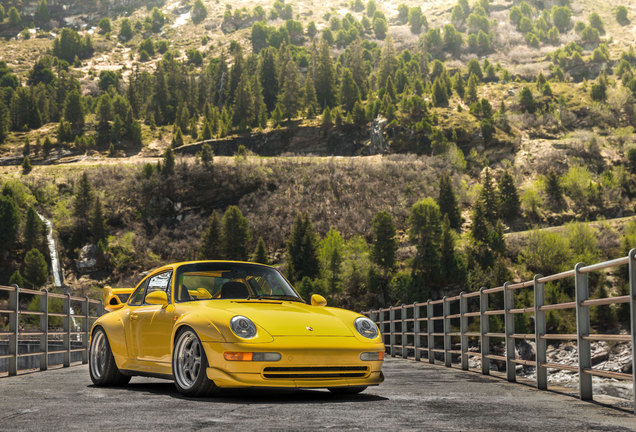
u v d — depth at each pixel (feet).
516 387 23.54
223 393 19.90
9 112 601.21
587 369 18.89
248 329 17.83
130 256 333.83
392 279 263.70
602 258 273.95
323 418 14.48
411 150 463.42
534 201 358.43
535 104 549.54
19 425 13.57
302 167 395.34
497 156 456.04
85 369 35.27
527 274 264.93
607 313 201.05
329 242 276.00
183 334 19.17
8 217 320.91
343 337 18.72
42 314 33.88
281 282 22.79
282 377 17.78
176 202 373.61
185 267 21.81
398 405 17.12
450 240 263.90
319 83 620.08
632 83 582.35
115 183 384.47
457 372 32.04
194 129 577.84
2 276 313.12
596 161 436.76
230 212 317.01
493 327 188.75
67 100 576.20
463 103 572.51
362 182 383.04
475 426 13.46
